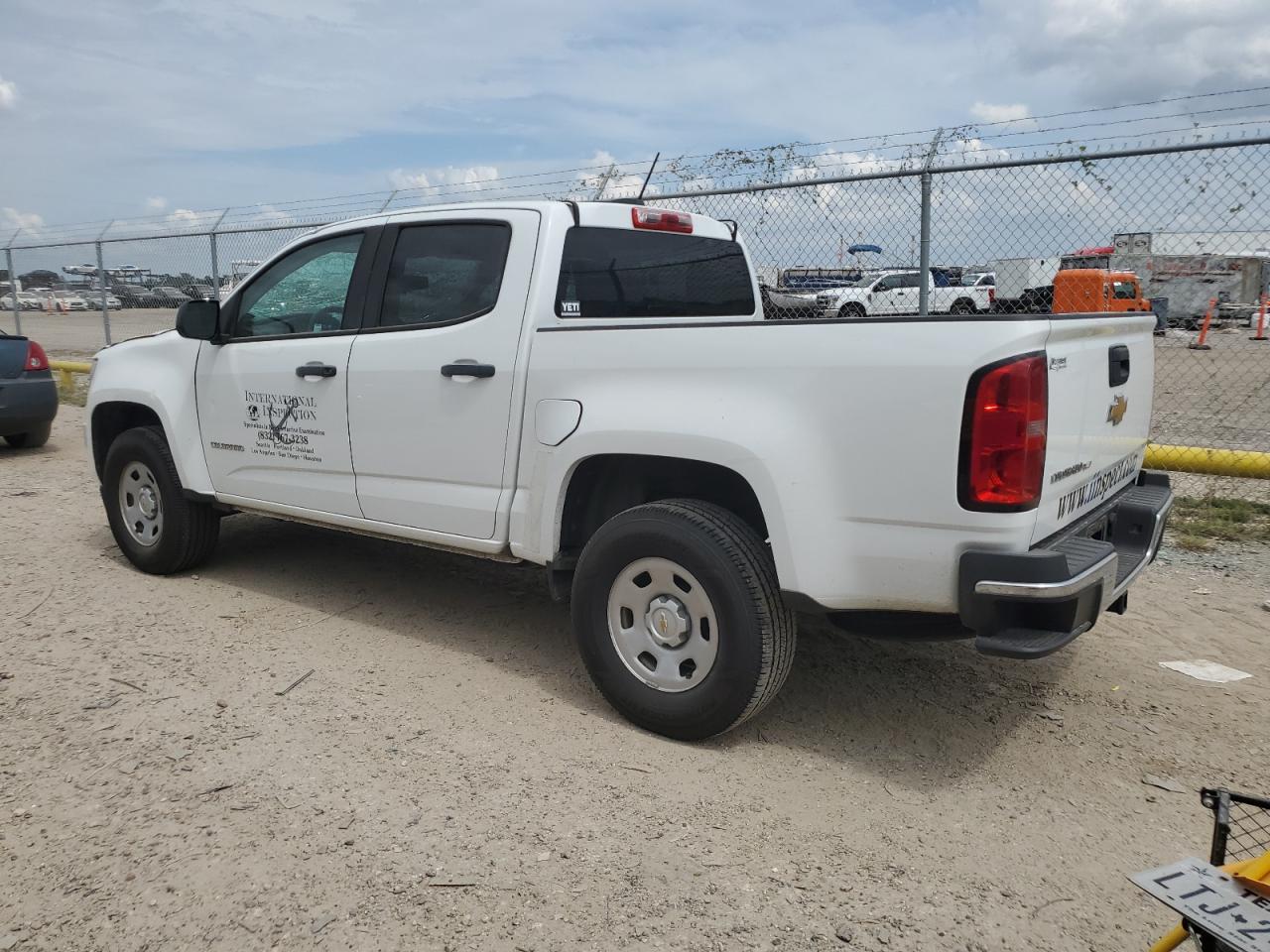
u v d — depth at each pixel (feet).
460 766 10.93
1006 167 21.74
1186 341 50.14
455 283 13.61
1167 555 19.74
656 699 11.55
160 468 17.15
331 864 9.04
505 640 14.97
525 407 12.59
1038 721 12.42
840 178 23.71
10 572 18.01
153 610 15.99
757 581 10.77
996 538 9.50
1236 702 13.03
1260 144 19.39
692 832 9.71
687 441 10.95
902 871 9.16
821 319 10.26
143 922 8.24
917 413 9.70
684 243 15.72
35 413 30.58
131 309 47.16
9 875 8.84
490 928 8.22
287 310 15.74
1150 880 6.41
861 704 12.85
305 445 15.20
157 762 10.85
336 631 15.19
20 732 11.53
